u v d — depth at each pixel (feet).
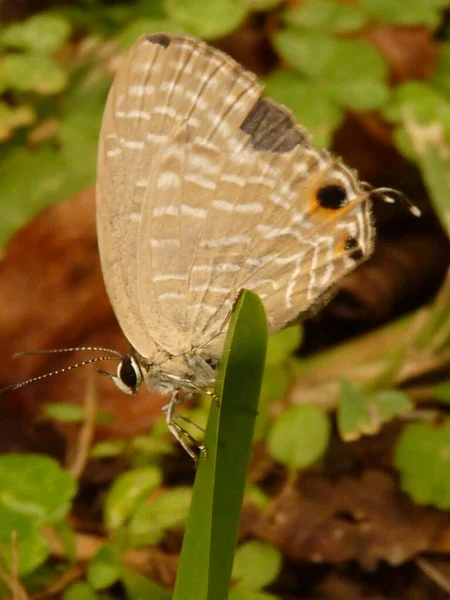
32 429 0.61
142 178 0.54
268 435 0.60
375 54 0.65
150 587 0.56
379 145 0.66
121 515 0.57
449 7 0.71
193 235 0.54
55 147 0.66
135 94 0.54
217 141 0.54
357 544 0.59
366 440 0.61
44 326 0.62
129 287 0.54
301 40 0.65
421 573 0.59
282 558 0.59
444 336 0.62
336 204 0.54
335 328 0.64
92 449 0.60
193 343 0.55
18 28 0.66
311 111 0.64
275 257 0.54
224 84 0.54
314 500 0.59
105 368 0.62
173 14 0.66
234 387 0.50
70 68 0.68
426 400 0.62
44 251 0.62
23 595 0.56
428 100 0.65
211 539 0.51
